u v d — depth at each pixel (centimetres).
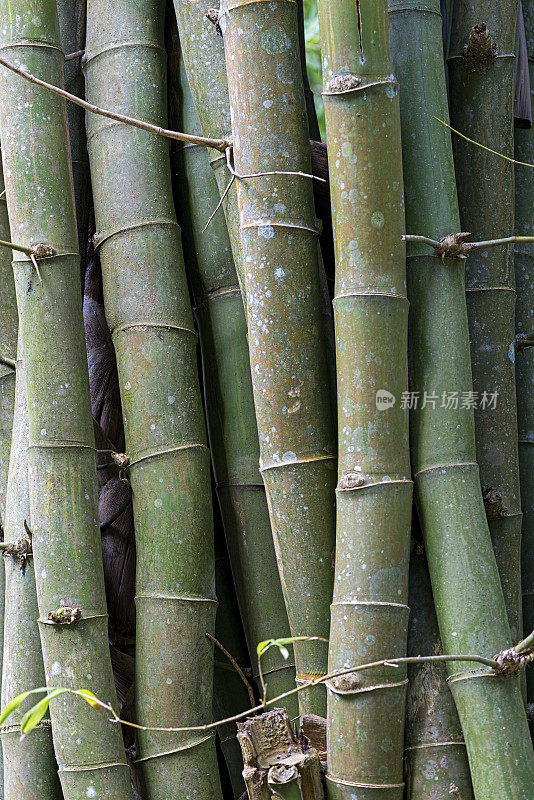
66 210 200
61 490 189
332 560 183
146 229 203
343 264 174
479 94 205
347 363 173
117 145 208
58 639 183
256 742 166
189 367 201
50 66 202
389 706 167
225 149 187
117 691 208
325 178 203
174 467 194
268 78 183
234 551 207
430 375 180
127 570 216
